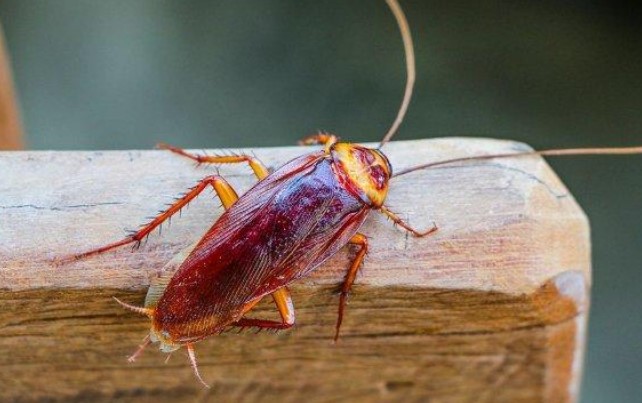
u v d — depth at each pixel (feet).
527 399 0.84
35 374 0.82
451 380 0.83
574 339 0.82
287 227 0.79
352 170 0.80
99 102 1.57
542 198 0.79
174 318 0.78
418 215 0.79
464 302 0.79
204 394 0.85
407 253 0.79
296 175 0.80
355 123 1.47
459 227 0.79
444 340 0.81
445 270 0.79
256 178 0.81
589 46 1.50
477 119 1.45
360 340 0.82
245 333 0.81
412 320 0.80
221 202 0.80
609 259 1.30
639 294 1.28
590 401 1.21
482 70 1.50
